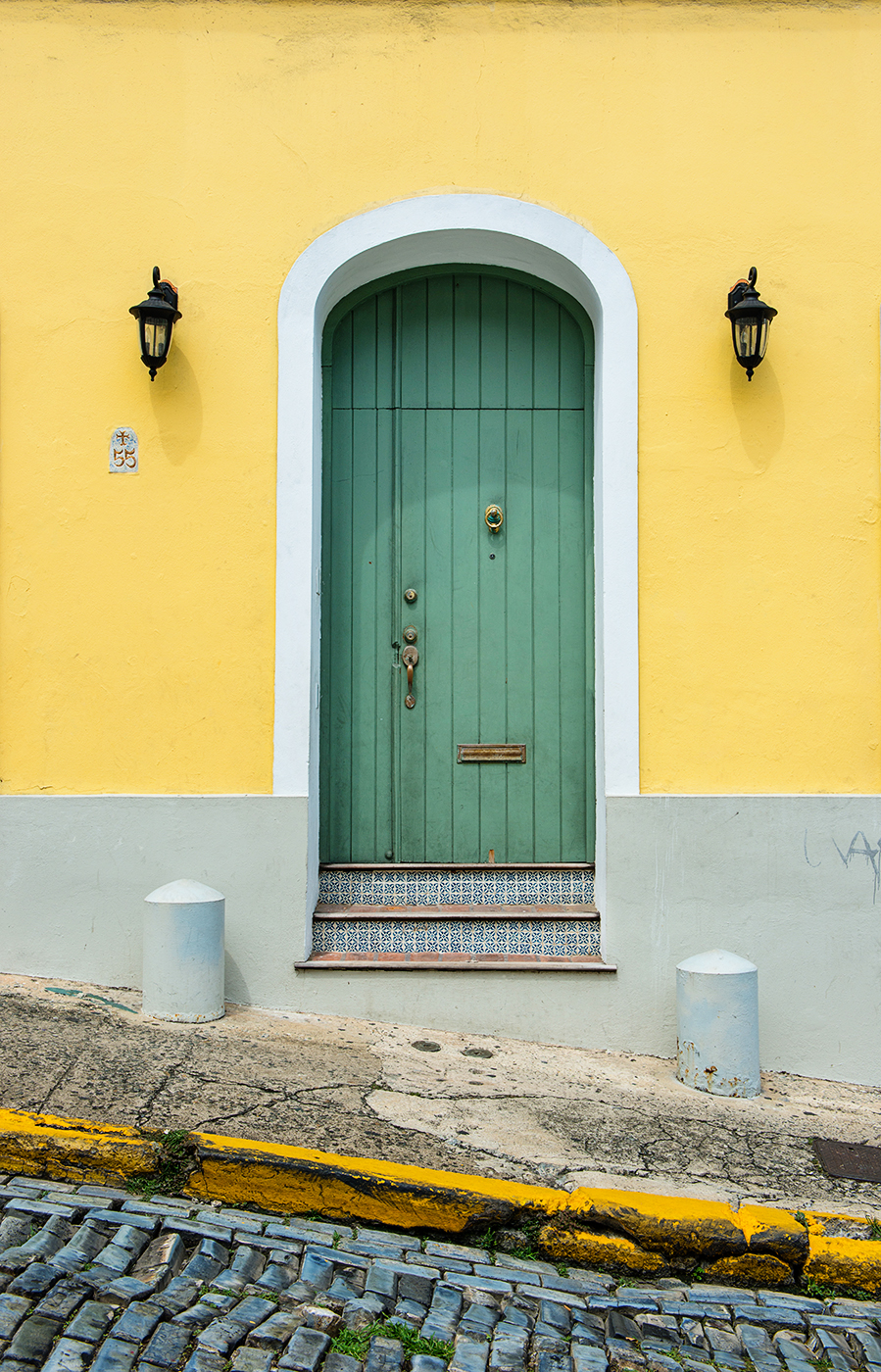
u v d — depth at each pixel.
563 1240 3.55
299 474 5.27
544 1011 5.12
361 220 5.31
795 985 5.12
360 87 5.34
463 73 5.33
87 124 5.36
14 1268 3.10
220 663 5.25
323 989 5.13
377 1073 4.50
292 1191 3.60
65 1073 4.15
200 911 4.88
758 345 5.09
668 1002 5.13
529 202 5.31
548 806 5.70
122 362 5.33
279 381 5.28
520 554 5.70
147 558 5.29
